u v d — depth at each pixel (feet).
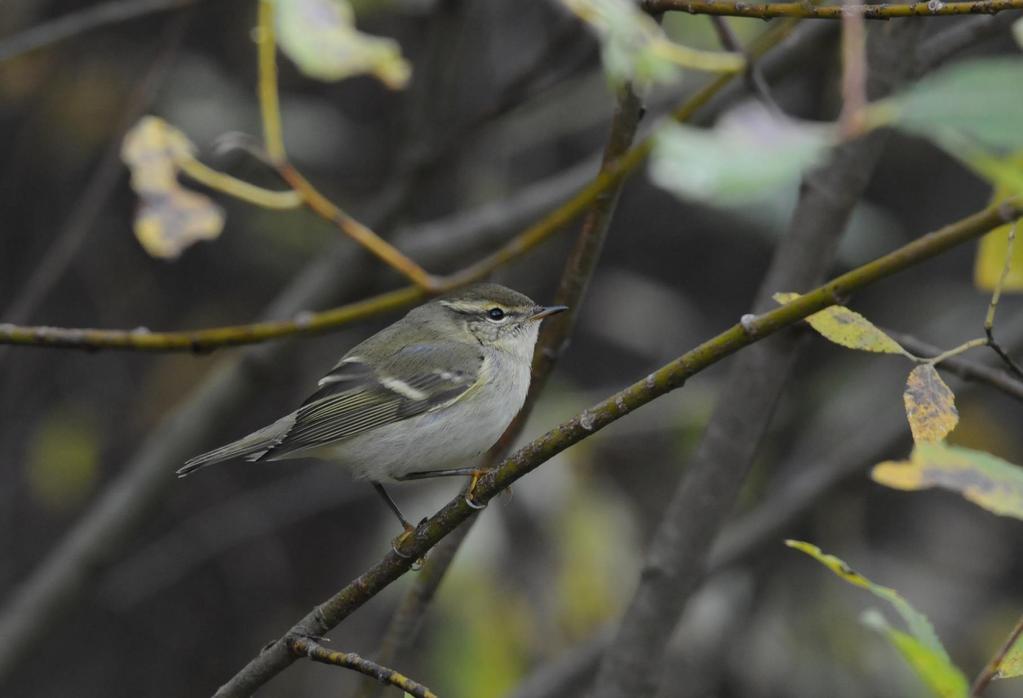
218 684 44.88
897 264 14.39
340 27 20.94
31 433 44.11
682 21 35.01
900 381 41.06
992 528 42.70
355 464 26.78
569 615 36.45
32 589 35.65
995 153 14.64
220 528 44.34
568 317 23.97
